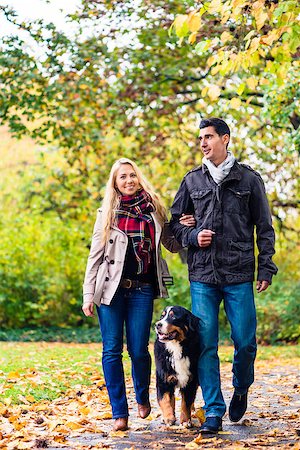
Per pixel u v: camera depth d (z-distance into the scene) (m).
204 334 7.31
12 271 25.12
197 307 7.39
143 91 21.34
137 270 7.43
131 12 19.81
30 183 27.11
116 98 21.36
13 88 20.27
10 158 32.66
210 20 16.62
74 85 20.12
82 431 7.59
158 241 7.50
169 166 24.27
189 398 7.52
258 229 7.53
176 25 8.02
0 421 7.91
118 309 7.48
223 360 15.95
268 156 22.83
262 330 22.52
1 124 20.53
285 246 25.38
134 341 7.48
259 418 8.28
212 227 7.35
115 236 7.45
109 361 7.46
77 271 25.95
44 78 20.38
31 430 7.55
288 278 24.78
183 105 22.16
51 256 26.00
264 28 11.96
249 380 7.55
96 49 20.34
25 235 26.14
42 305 25.34
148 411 7.68
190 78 21.17
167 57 20.88
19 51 19.94
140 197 7.62
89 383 10.98
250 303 7.36
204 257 7.37
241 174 7.46
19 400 9.06
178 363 7.37
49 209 26.02
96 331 23.98
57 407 8.91
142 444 6.95
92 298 7.46
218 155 7.43
